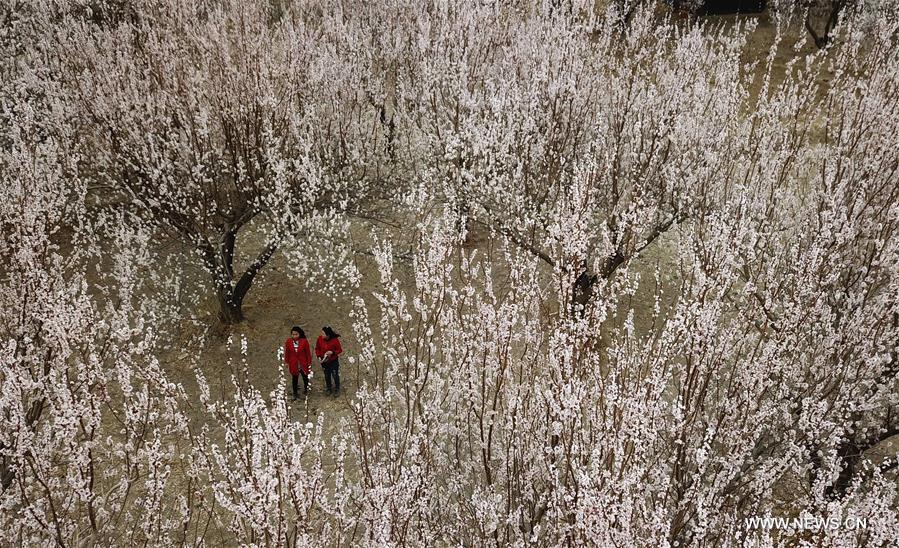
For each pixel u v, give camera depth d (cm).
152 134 1516
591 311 838
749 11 3178
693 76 1694
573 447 692
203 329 1709
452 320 924
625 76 1692
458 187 1677
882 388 978
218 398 1520
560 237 891
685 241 1284
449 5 2014
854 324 995
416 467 749
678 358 1131
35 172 1219
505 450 869
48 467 806
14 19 2145
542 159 1619
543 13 1911
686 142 1502
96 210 1877
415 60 2008
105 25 1866
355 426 1376
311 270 1834
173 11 1852
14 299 1012
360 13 2272
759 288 1230
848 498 736
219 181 1639
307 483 711
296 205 1716
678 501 808
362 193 1828
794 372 968
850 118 1467
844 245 1168
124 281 1385
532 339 888
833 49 2728
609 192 1577
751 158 1497
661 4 3067
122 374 813
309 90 1756
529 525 848
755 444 954
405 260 1884
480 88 1830
